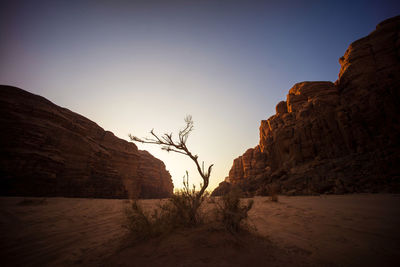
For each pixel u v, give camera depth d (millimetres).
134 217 3580
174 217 3779
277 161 37625
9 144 22828
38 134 25984
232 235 3137
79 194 29031
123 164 51812
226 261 2334
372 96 24641
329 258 2566
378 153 20016
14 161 21984
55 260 2736
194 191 4266
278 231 4160
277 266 2275
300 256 2631
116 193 38438
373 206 7477
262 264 2316
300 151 30500
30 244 3473
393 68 25234
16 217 5629
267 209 8242
